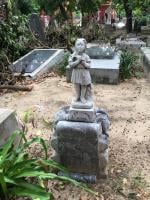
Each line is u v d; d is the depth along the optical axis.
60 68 4.60
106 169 1.96
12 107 3.21
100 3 9.53
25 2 10.14
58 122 1.90
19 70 4.50
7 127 2.08
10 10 5.28
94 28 8.48
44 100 3.42
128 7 9.64
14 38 5.35
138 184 1.90
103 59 4.59
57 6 8.62
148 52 4.96
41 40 6.91
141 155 2.23
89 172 1.95
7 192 1.50
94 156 1.90
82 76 1.83
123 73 4.27
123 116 2.97
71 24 8.34
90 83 1.87
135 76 4.42
